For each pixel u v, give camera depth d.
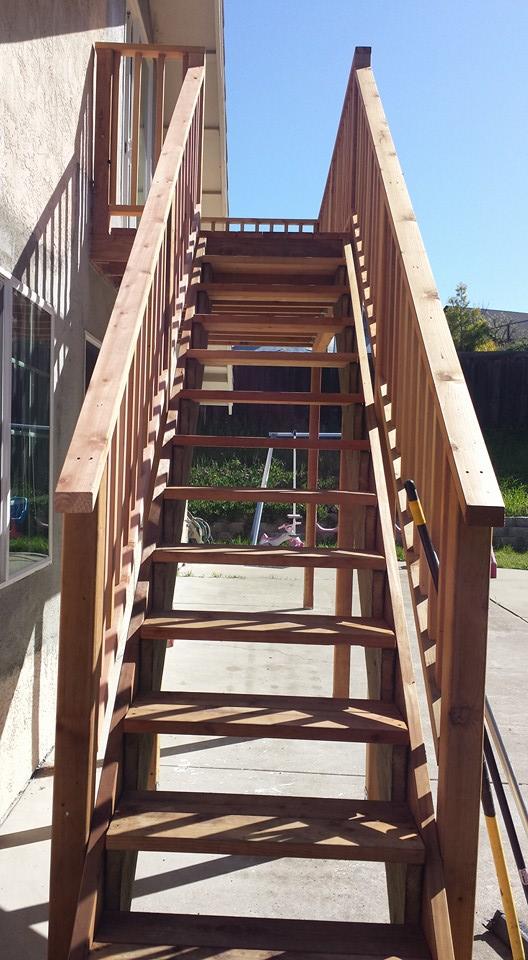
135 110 4.50
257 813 2.15
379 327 3.45
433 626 2.36
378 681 2.59
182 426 3.47
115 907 2.04
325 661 5.85
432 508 2.38
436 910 1.90
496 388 17.44
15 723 3.29
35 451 3.52
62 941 1.95
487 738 2.28
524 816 2.34
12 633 3.21
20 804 3.28
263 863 3.00
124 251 4.40
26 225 3.26
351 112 4.87
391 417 3.16
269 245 4.73
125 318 2.49
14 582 3.21
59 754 1.95
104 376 2.22
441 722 2.06
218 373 10.13
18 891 2.70
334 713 2.39
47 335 3.64
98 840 1.97
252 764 3.88
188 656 5.87
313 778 3.72
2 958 2.36
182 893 2.76
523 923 2.54
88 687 1.95
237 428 16.73
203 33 7.51
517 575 10.58
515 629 7.13
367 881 2.88
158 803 2.18
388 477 3.19
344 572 4.20
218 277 4.72
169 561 2.72
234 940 1.92
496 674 5.57
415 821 2.13
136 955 1.84
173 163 3.54
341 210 5.41
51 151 3.60
